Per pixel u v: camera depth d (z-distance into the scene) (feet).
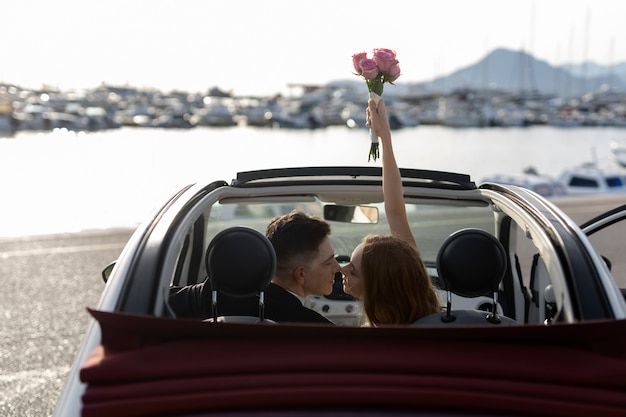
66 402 5.99
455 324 8.09
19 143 303.27
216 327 5.86
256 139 381.19
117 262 7.39
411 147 326.03
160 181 144.97
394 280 8.15
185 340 5.96
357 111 480.23
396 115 445.78
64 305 24.97
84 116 412.36
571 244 7.57
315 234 9.69
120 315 5.74
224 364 5.63
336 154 311.88
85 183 131.23
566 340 5.88
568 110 535.19
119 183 134.41
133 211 73.10
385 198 11.57
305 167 13.06
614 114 503.20
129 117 455.63
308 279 9.77
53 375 18.76
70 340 21.44
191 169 207.51
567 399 5.41
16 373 18.83
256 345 5.88
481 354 5.78
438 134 406.21
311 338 5.97
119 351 5.82
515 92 633.61
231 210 13.84
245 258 7.43
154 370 5.57
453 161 278.46
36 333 22.00
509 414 5.42
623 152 182.91
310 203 13.69
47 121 383.65
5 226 55.42
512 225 13.50
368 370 5.61
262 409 5.46
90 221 60.95
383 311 8.23
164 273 6.97
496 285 8.00
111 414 5.33
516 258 14.07
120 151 279.08
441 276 8.04
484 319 8.20
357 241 14.40
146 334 5.87
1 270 29.78
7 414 16.42
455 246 7.99
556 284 7.34
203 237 13.17
